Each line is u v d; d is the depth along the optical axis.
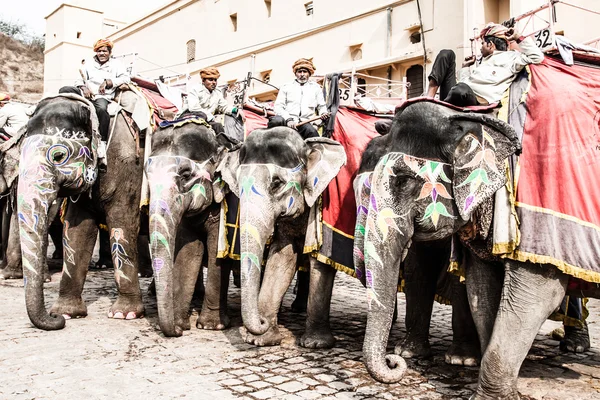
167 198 4.96
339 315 6.45
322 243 4.88
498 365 3.33
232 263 5.61
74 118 5.09
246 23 23.66
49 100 5.22
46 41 30.59
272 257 5.09
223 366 4.22
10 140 8.05
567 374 4.38
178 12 27.27
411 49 16.80
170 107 6.54
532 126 3.56
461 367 4.41
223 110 6.50
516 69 3.86
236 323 5.71
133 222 5.73
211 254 5.46
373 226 3.42
